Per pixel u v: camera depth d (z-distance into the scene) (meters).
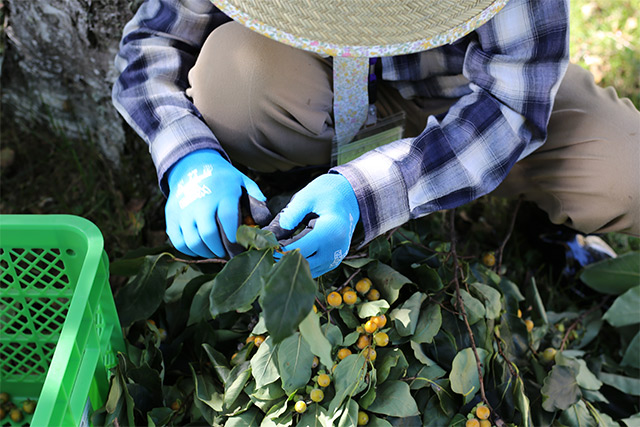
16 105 1.77
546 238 1.66
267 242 1.04
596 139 1.35
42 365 1.35
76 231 1.18
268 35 1.06
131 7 1.54
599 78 1.93
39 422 1.01
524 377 1.37
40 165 1.76
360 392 1.21
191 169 1.17
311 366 1.19
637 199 1.34
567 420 1.30
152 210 1.68
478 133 1.22
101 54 1.61
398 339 1.26
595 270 1.52
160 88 1.28
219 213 1.12
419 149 1.19
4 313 1.28
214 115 1.31
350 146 1.32
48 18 1.59
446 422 1.24
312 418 1.19
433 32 1.07
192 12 1.30
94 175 1.72
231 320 1.33
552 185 1.41
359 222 1.20
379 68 1.41
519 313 1.41
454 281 1.31
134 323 1.34
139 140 1.69
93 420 1.19
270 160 1.39
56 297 1.26
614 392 1.45
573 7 2.07
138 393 1.24
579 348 1.51
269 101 1.29
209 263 1.40
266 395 1.20
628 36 2.01
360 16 1.04
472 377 1.25
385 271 1.28
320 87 1.32
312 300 0.95
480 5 1.07
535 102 1.22
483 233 1.69
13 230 1.18
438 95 1.42
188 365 1.34
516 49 1.21
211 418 1.25
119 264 1.33
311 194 1.12
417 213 1.21
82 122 1.73
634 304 1.48
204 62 1.29
